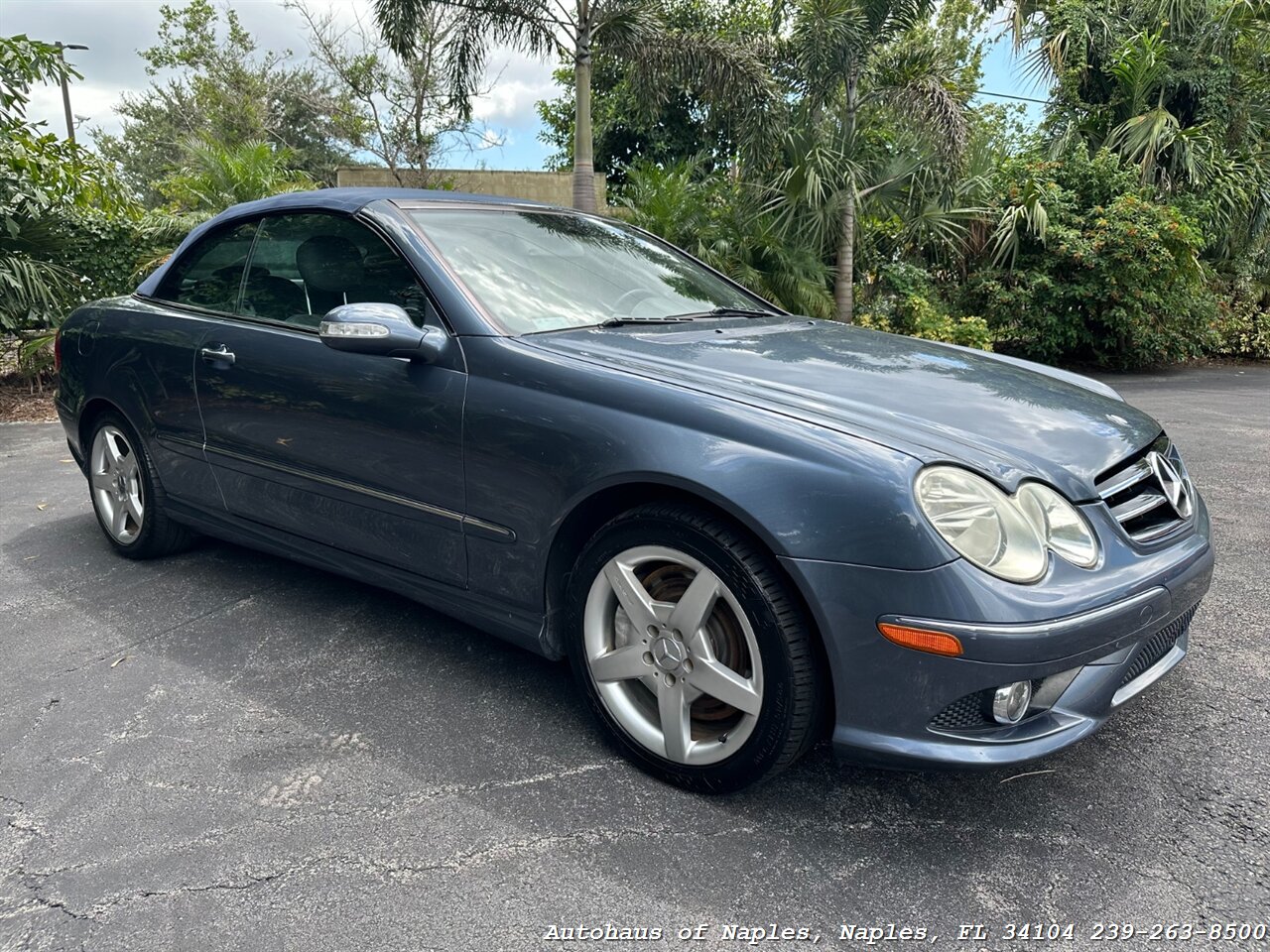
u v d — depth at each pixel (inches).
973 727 74.3
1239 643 118.2
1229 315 533.3
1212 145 509.7
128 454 147.3
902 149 476.1
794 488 75.1
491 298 102.9
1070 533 76.2
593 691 91.6
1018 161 504.4
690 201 458.3
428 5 412.8
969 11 698.8
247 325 122.9
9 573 146.3
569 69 743.7
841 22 419.2
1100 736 95.6
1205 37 541.0
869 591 72.2
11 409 319.0
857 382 91.2
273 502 120.5
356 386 105.5
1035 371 111.4
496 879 73.8
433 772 89.2
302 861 76.0
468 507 97.0
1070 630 71.4
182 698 104.3
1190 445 254.1
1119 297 450.0
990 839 78.8
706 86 436.8
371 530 108.6
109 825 80.9
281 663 113.1
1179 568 81.4
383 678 109.0
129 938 67.4
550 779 87.8
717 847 77.8
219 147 475.5
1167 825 80.4
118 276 376.2
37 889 72.9
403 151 637.9
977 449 77.9
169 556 153.3
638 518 83.8
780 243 459.5
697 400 83.1
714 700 85.9
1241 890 72.1
